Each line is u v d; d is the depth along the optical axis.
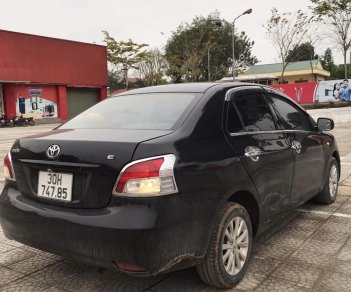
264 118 4.20
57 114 36.62
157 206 2.88
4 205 3.52
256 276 3.72
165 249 2.89
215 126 3.52
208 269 3.31
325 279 3.66
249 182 3.63
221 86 3.94
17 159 3.53
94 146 3.12
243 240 3.61
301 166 4.66
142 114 3.73
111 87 54.38
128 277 3.72
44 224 3.19
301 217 5.41
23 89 33.88
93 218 2.96
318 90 30.19
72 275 3.79
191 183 3.06
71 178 3.15
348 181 7.54
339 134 15.92
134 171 2.91
